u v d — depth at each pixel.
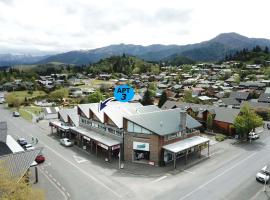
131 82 179.00
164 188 36.06
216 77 185.75
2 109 113.31
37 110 108.31
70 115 65.62
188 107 73.19
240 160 47.06
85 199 33.12
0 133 47.06
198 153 50.81
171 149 43.94
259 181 38.16
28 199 24.41
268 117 82.88
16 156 34.03
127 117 46.91
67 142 56.28
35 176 39.22
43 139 62.78
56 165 45.03
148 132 44.97
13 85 182.12
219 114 66.56
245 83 141.38
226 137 61.91
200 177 39.78
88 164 45.56
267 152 51.56
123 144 48.09
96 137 51.66
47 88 164.00
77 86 174.62
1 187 23.50
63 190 35.62
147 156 47.47
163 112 52.19
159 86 151.62
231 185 37.03
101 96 99.56
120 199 33.12
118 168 43.66
